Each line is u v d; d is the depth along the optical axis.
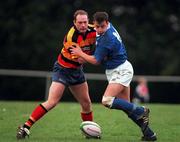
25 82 97.50
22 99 98.19
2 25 102.94
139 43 104.62
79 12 33.78
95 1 107.75
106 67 33.44
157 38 106.06
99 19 32.41
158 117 45.81
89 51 34.34
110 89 33.03
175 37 107.81
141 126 33.25
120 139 34.78
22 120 42.47
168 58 103.25
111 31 32.78
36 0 105.19
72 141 33.06
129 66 33.34
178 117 45.97
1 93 98.44
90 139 34.22
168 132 38.19
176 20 109.88
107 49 32.69
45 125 40.56
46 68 101.88
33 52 101.69
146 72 102.56
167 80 86.00
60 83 34.50
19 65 102.25
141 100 76.69
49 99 34.31
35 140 33.34
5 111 46.75
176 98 93.50
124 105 32.97
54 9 105.31
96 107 51.91
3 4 104.25
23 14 103.81
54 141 33.00
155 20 108.69
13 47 102.38
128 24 107.44
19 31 102.88
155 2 110.19
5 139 33.81
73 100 91.88
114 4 109.56
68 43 34.06
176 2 110.06
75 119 43.38
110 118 44.16
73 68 34.56
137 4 111.81
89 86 92.19
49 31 102.56
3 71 86.12
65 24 104.31
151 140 33.41
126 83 33.12
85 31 33.91
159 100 93.44
